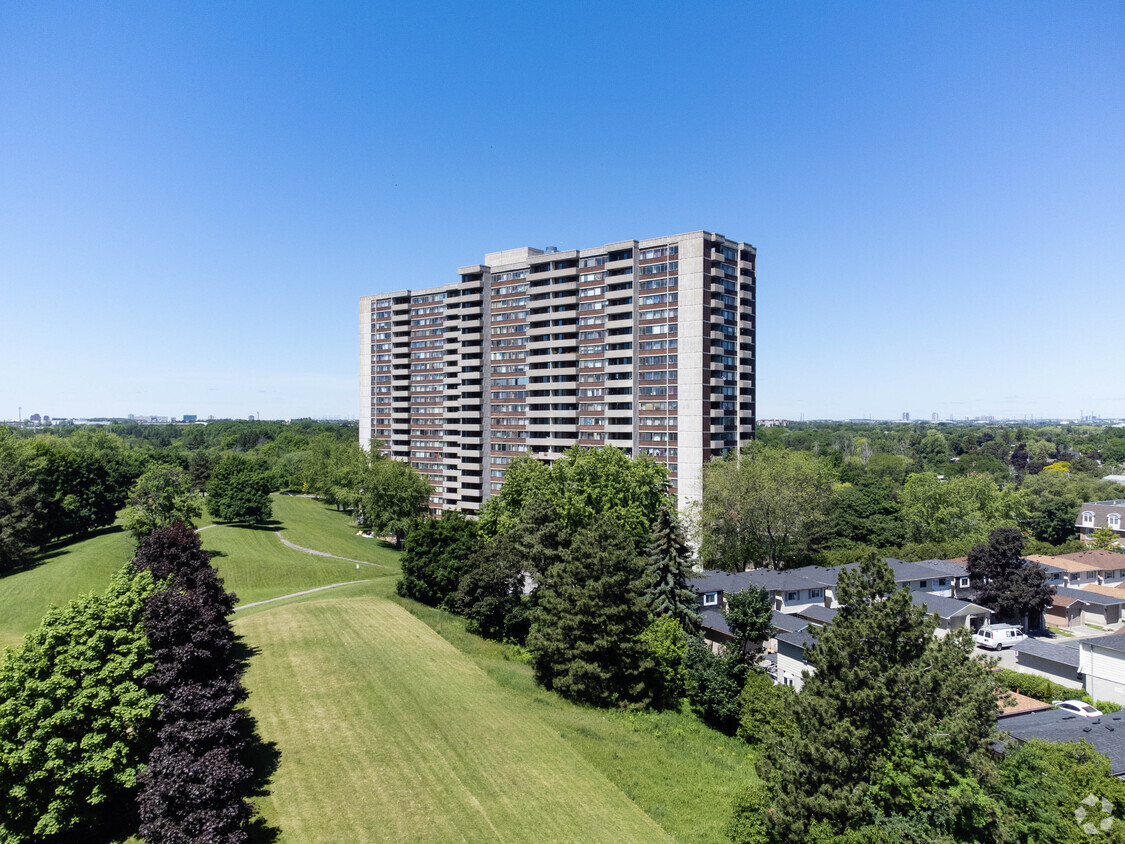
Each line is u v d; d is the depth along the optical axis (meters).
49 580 81.81
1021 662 65.56
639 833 36.72
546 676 58.12
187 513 93.69
